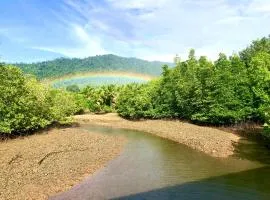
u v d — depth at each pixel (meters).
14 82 53.28
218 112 61.84
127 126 75.19
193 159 38.56
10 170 31.47
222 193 26.22
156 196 25.78
